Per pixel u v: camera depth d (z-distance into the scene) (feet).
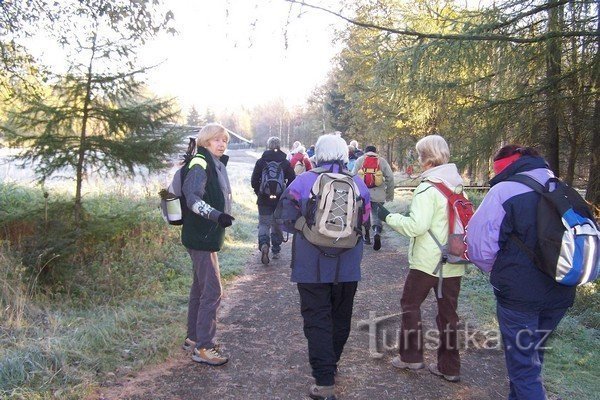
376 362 14.32
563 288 9.95
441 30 24.93
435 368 13.53
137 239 25.30
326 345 11.85
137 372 13.17
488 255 10.12
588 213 9.95
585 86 22.63
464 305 20.13
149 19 20.83
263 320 18.16
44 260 18.94
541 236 9.52
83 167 21.54
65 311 17.15
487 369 14.06
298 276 11.93
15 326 14.55
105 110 20.92
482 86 24.50
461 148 25.29
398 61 22.88
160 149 21.50
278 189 26.22
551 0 21.88
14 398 10.77
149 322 16.81
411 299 13.41
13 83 22.66
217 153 14.01
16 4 20.86
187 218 13.73
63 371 12.21
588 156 25.86
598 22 21.93
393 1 28.73
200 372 13.44
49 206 21.15
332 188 11.66
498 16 22.08
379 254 31.12
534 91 23.36
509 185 10.17
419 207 12.46
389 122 64.44
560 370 14.57
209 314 13.97
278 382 12.98
